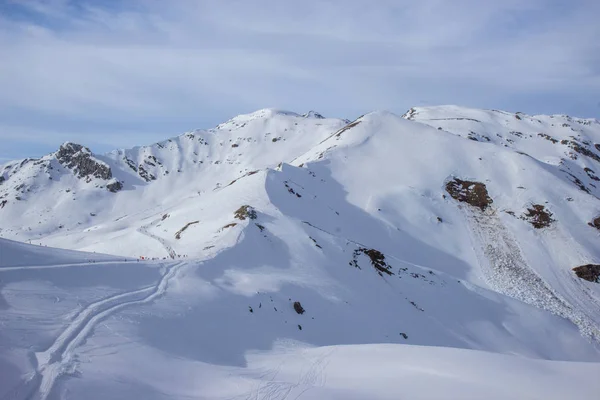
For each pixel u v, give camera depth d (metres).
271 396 13.17
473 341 36.44
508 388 12.61
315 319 27.75
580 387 12.07
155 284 22.33
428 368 14.75
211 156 175.38
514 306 44.12
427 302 40.78
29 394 10.69
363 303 33.94
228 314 21.97
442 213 64.31
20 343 12.77
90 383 11.75
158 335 16.41
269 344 20.83
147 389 12.50
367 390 13.55
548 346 39.88
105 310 16.83
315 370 16.08
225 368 15.77
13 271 17.58
